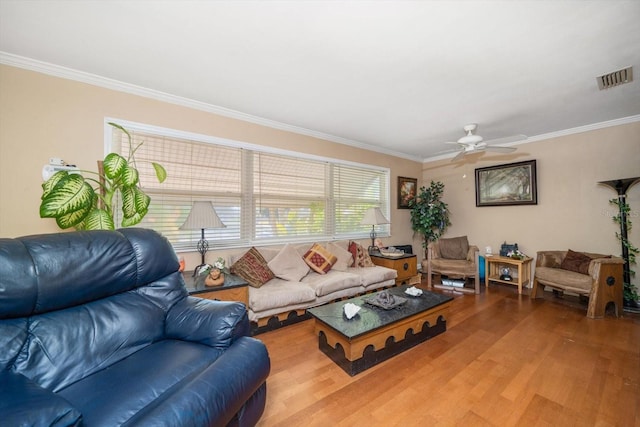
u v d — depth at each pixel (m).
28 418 0.68
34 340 1.08
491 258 3.96
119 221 2.46
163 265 1.62
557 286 3.25
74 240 1.29
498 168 4.36
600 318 2.82
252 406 1.27
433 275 4.73
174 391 1.00
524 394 1.64
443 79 2.30
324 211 3.94
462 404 1.56
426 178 5.40
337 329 1.92
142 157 2.56
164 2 1.46
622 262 2.92
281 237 3.48
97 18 1.58
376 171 4.68
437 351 2.16
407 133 3.83
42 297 1.12
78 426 0.76
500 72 2.20
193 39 1.78
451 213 5.02
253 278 2.74
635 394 1.62
